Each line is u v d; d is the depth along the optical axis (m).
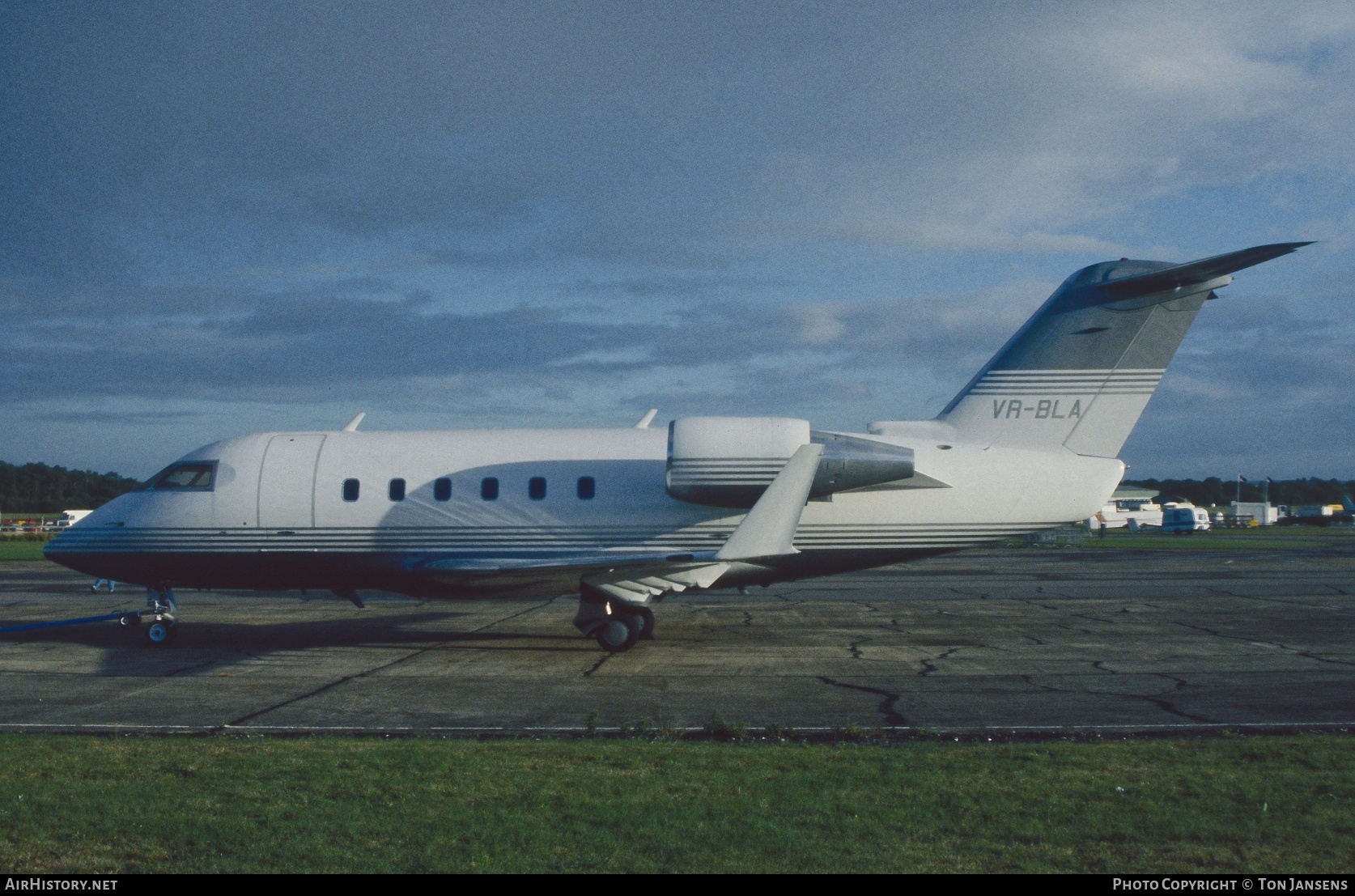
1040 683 12.25
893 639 16.48
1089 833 6.23
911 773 7.67
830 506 15.77
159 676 13.17
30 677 13.10
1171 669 13.22
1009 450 16.05
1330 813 6.58
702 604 22.59
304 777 7.61
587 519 16.06
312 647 16.08
